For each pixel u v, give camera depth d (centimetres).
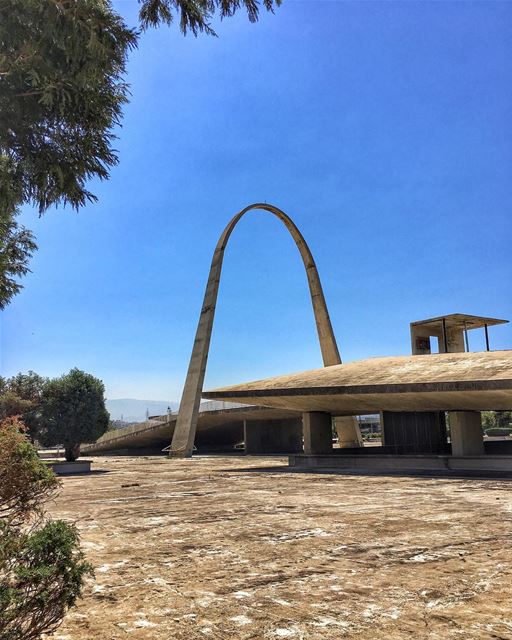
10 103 558
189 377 4178
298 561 650
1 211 616
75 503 1250
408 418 2778
